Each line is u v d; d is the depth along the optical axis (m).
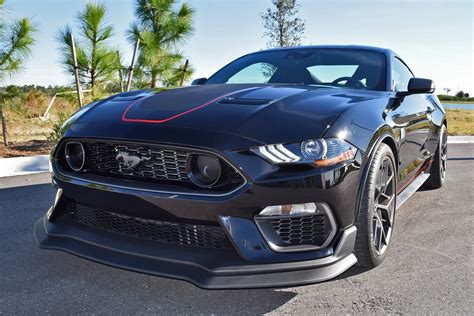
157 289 2.24
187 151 1.96
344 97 2.45
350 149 2.06
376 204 2.39
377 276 2.40
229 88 2.60
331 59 3.36
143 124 2.12
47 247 2.28
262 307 2.07
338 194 2.00
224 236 2.01
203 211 1.94
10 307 2.04
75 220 2.41
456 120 18.70
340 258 2.05
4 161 5.50
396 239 3.01
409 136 3.10
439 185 4.59
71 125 2.35
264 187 1.89
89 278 2.35
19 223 3.26
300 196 1.93
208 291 2.22
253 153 1.91
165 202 1.97
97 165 2.23
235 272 1.93
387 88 3.04
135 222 2.14
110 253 2.11
